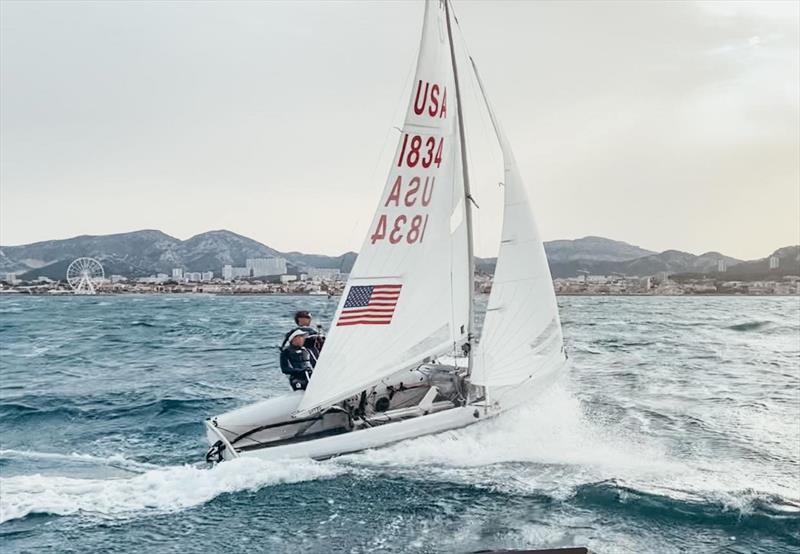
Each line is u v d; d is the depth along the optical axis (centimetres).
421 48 1042
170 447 1159
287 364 1127
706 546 726
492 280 1159
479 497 862
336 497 862
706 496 862
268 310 6912
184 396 1662
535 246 1196
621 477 939
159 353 2748
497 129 1192
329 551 716
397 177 1038
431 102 1064
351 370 1041
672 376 1934
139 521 793
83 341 3319
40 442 1195
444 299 1115
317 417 1108
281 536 752
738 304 8094
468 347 1174
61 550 720
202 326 4397
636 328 3888
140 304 9031
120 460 1078
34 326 4400
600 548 721
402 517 802
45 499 855
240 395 1692
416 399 1202
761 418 1352
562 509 824
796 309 6625
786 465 1008
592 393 1636
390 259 1054
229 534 757
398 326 1073
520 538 746
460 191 1131
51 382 1933
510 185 1182
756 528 768
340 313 1019
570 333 3525
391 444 1027
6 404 1540
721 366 2161
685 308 7025
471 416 1095
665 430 1229
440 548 722
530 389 1183
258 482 907
